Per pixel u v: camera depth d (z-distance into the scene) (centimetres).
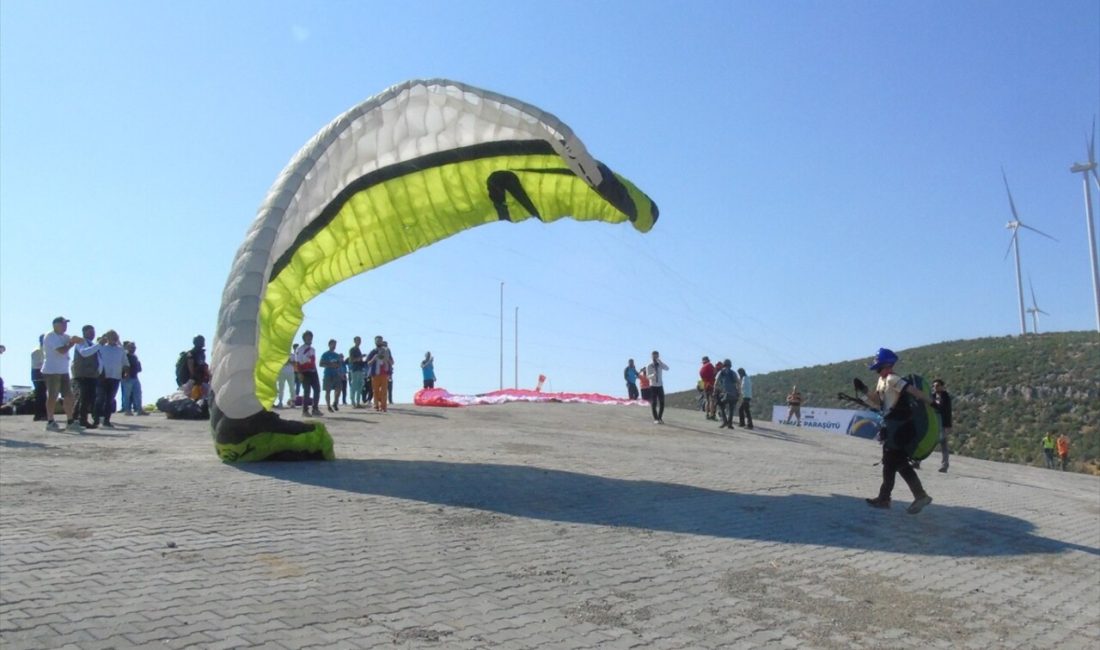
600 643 551
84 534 691
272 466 1077
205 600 562
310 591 597
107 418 1549
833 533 911
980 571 822
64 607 530
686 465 1353
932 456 2397
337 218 1259
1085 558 920
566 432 1872
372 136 1189
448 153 1248
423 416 2069
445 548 737
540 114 1102
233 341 1040
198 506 823
